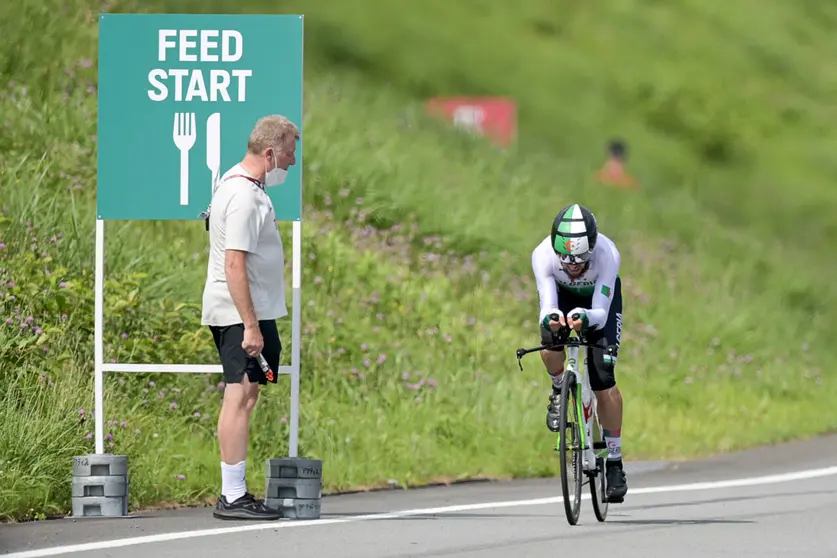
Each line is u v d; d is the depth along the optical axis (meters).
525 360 45.03
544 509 27.84
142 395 32.97
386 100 64.06
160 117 26.77
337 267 44.72
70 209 40.69
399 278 46.31
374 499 29.73
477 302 48.25
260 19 26.80
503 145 65.25
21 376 30.77
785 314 60.34
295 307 26.64
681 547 22.11
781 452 41.19
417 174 55.88
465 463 35.38
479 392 40.62
